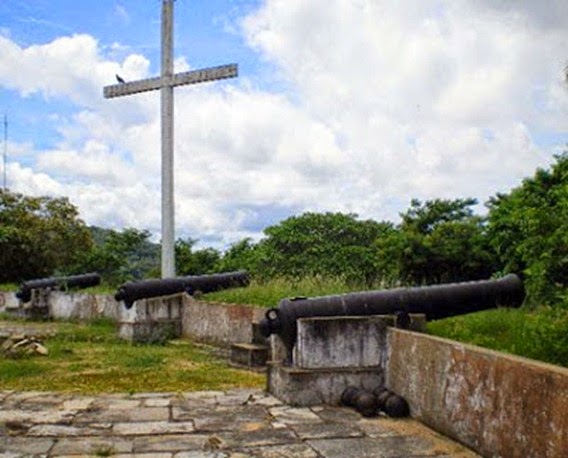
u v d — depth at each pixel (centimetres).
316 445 541
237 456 512
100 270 3000
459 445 536
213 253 2828
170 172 1728
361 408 648
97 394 769
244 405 700
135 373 935
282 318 726
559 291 641
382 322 716
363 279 1451
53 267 2948
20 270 2862
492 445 488
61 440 561
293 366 732
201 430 595
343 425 608
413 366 633
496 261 1521
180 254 2731
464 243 1566
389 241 1652
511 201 1257
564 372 415
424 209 1808
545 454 423
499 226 1223
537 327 577
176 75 1717
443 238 1582
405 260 1589
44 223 2917
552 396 419
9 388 812
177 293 1414
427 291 746
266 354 988
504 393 474
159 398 740
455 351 552
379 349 716
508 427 468
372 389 702
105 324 1689
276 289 1276
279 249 2630
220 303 1266
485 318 725
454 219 1758
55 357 1098
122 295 1341
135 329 1338
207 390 796
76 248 3012
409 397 641
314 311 723
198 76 1702
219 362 1055
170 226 1727
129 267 3081
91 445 546
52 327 1639
